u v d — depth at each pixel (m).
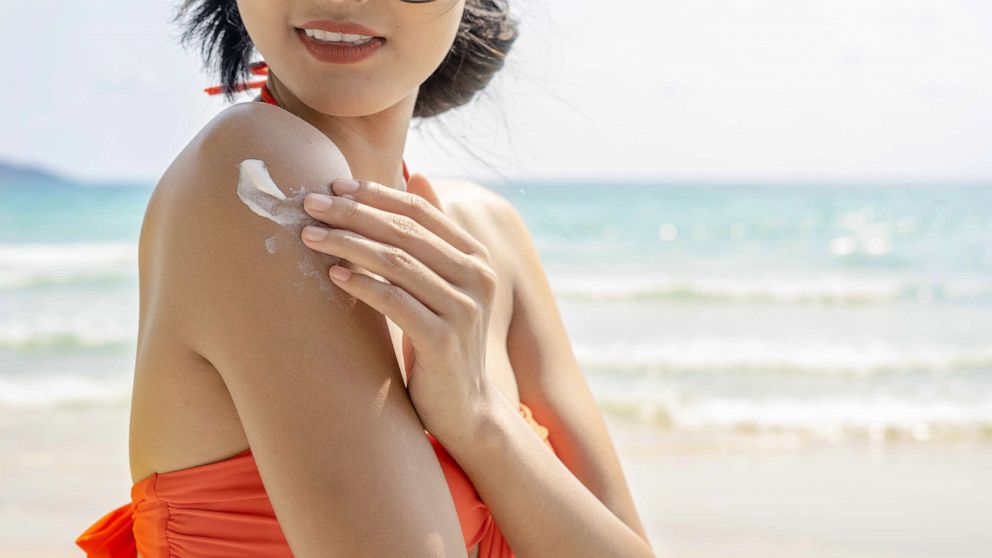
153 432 1.39
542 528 1.48
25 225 26.22
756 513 6.96
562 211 33.28
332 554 1.21
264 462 1.24
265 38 1.42
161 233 1.34
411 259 1.29
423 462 1.28
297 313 1.24
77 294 15.62
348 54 1.40
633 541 1.57
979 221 28.59
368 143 1.60
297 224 1.26
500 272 1.92
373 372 1.27
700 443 8.92
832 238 24.88
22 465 7.90
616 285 17.44
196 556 1.39
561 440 1.84
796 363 12.04
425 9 1.40
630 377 11.42
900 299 16.06
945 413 9.91
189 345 1.31
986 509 7.04
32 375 10.99
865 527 6.67
